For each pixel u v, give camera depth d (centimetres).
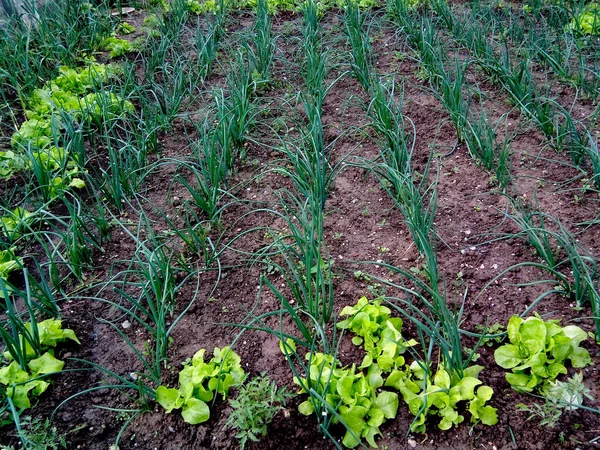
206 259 254
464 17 470
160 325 206
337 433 187
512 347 199
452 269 247
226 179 317
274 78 416
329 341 218
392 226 276
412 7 489
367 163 279
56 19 464
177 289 236
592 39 416
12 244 264
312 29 447
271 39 438
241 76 374
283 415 193
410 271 246
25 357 206
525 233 259
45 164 311
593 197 280
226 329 228
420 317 225
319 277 227
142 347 222
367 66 384
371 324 211
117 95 377
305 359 210
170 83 393
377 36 473
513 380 193
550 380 192
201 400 196
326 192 299
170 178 323
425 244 210
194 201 302
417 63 424
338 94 394
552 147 320
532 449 176
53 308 232
